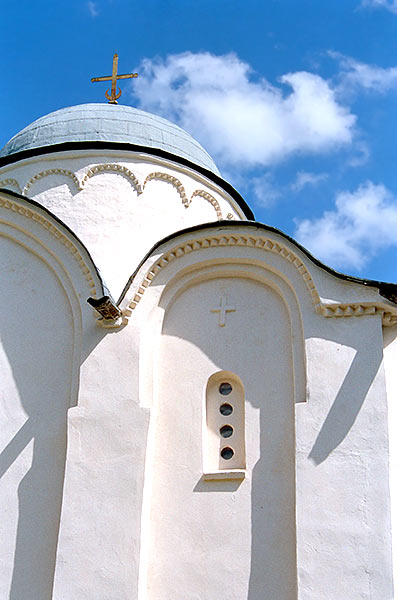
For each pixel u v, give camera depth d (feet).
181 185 46.93
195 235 37.35
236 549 32.30
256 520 32.53
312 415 32.86
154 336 36.40
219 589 31.86
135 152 46.57
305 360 34.06
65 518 33.27
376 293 34.12
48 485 34.71
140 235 44.68
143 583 32.17
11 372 37.32
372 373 33.12
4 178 47.32
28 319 38.27
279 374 34.81
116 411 34.78
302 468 32.07
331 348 33.86
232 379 35.76
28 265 39.50
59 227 39.01
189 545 32.76
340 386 33.14
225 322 36.42
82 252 38.37
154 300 36.81
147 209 45.55
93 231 44.50
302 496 31.60
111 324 36.35
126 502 33.12
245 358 35.58
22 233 39.96
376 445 31.94
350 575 30.14
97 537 32.76
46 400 36.40
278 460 33.24
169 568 32.53
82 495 33.55
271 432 33.81
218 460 34.50
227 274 37.27
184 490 33.68
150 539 33.06
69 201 45.50
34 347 37.63
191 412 35.04
